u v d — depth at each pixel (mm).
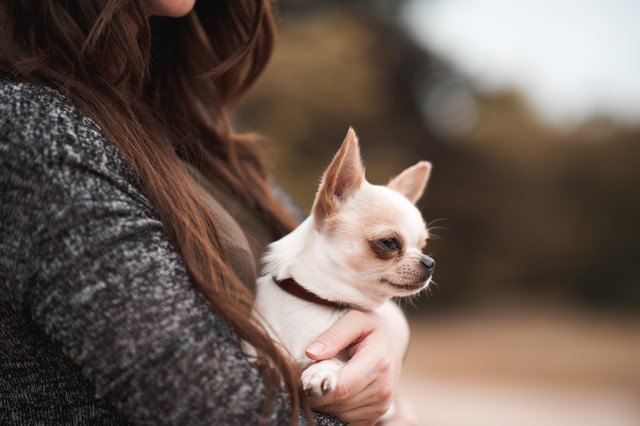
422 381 10680
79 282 1173
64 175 1211
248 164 2305
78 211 1190
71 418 1349
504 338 15812
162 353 1177
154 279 1221
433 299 20047
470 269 20969
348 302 1959
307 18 19219
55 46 1504
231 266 1588
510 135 21750
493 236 21375
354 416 1521
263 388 1266
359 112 16969
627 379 11219
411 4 22172
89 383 1357
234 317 1313
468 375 11352
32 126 1242
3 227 1211
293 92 15633
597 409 8945
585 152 22875
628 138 23500
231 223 1674
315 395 1438
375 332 1700
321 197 2039
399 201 2174
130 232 1231
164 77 2135
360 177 2143
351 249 2002
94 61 1534
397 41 21812
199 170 1982
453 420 8031
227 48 2246
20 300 1206
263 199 2191
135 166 1386
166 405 1172
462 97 22734
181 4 1761
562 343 15258
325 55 16203
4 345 1344
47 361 1350
